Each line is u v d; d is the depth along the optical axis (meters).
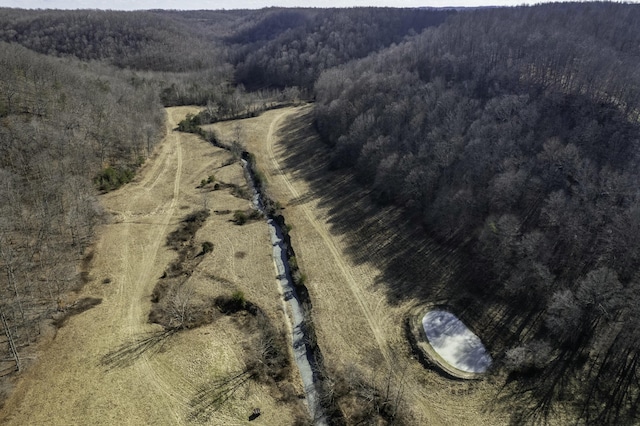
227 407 50.59
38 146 93.38
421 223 88.50
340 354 59.88
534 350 56.66
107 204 93.94
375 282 74.62
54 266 69.94
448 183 87.31
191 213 93.62
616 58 108.25
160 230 86.06
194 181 110.06
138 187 104.12
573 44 114.50
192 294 68.69
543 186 75.81
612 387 51.72
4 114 99.19
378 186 101.00
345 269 78.12
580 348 56.94
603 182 70.75
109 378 52.69
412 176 89.25
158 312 64.19
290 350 61.09
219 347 59.00
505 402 52.47
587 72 103.19
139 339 59.00
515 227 70.62
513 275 66.62
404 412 51.44
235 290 70.50
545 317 62.41
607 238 63.66
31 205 81.06
